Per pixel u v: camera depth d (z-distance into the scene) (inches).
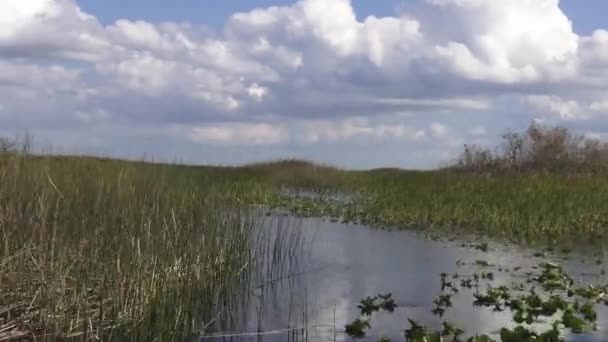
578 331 315.0
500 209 745.0
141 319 307.3
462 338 305.3
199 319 331.3
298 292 396.8
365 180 1145.4
